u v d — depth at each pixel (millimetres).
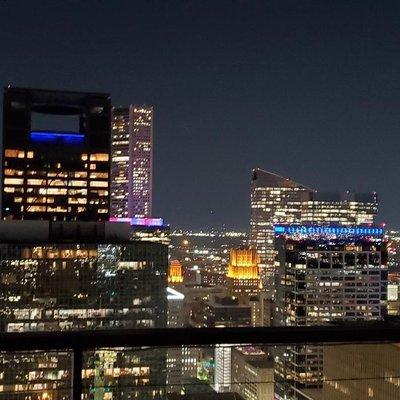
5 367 80938
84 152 193375
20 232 126562
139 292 124562
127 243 126312
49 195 190375
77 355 5809
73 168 192250
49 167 191000
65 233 130250
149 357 90875
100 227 132750
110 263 123688
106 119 194750
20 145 189250
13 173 188875
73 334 5789
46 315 120062
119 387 8031
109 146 195125
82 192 192250
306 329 6184
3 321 117875
